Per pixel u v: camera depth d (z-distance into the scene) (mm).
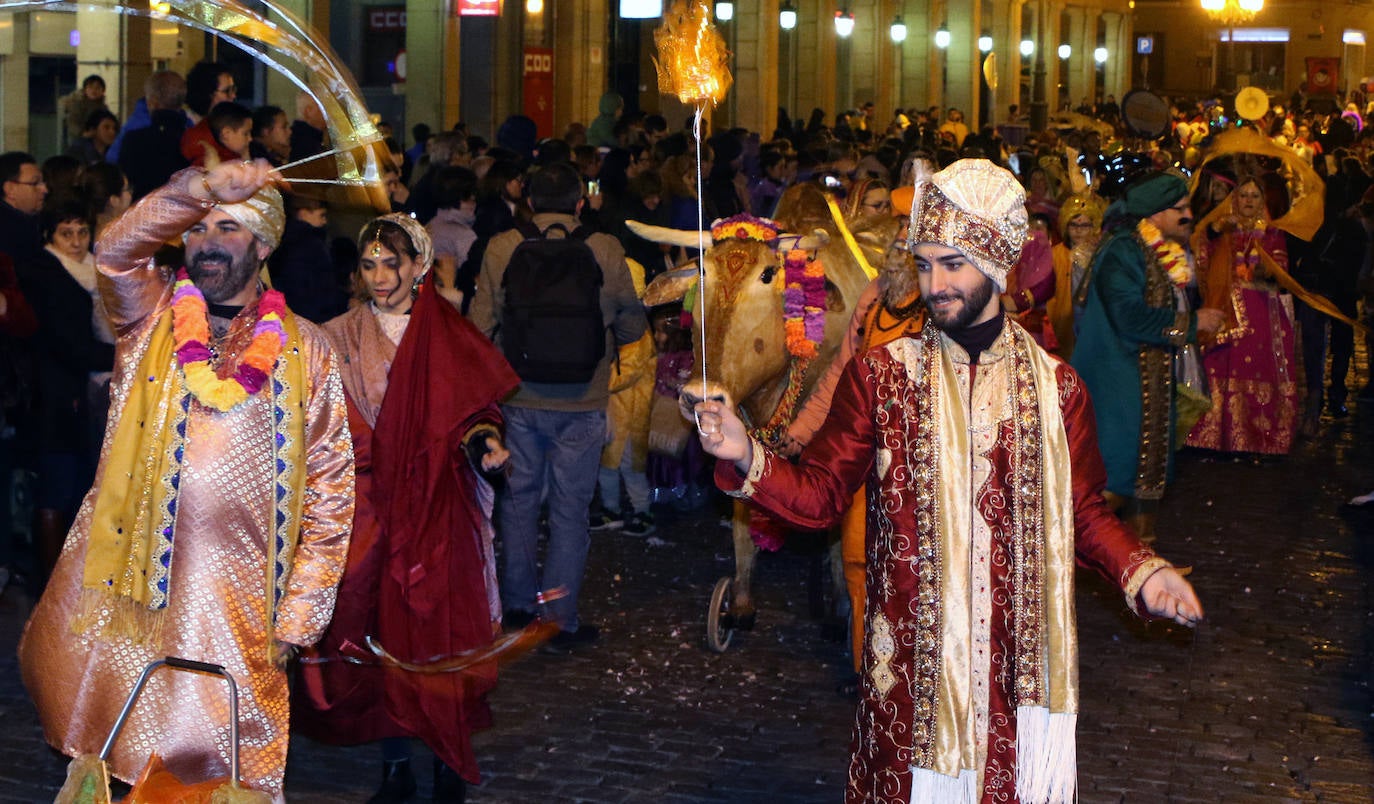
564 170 6930
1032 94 48844
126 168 8758
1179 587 3393
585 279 6605
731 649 6934
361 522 4922
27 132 14016
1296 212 11266
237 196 3875
